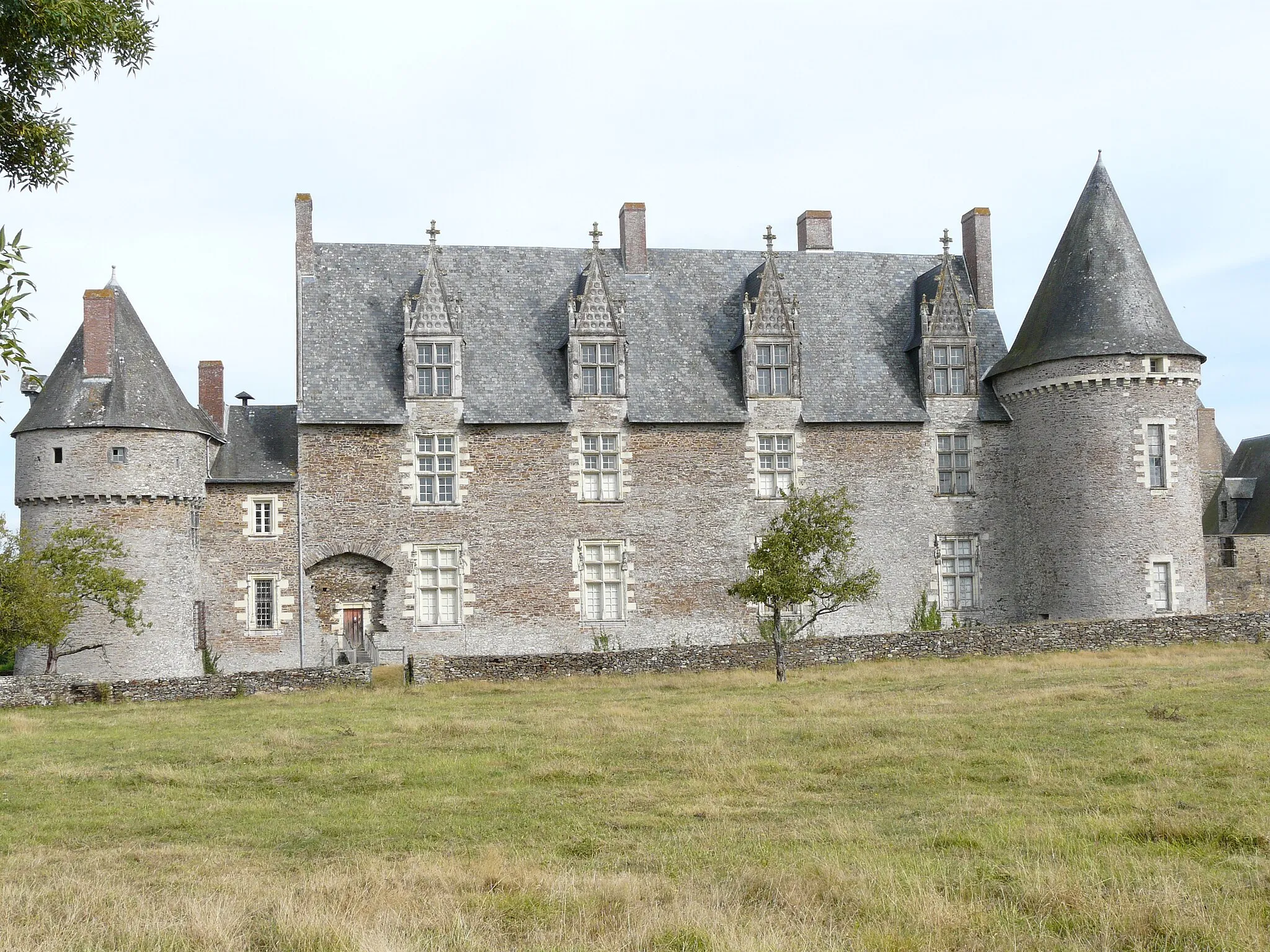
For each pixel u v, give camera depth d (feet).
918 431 152.97
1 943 35.70
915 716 82.02
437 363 143.74
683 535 146.51
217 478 138.62
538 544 143.64
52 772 69.56
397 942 34.76
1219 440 231.30
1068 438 144.77
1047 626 129.80
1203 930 34.78
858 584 122.83
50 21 41.27
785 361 151.12
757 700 95.96
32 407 135.44
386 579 140.77
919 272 166.71
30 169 43.62
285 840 52.54
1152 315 145.07
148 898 42.01
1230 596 162.91
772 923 36.70
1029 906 38.50
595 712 91.45
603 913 38.91
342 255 152.25
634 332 153.17
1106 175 152.76
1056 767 62.44
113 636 128.16
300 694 111.04
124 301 140.56
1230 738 68.54
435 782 64.49
